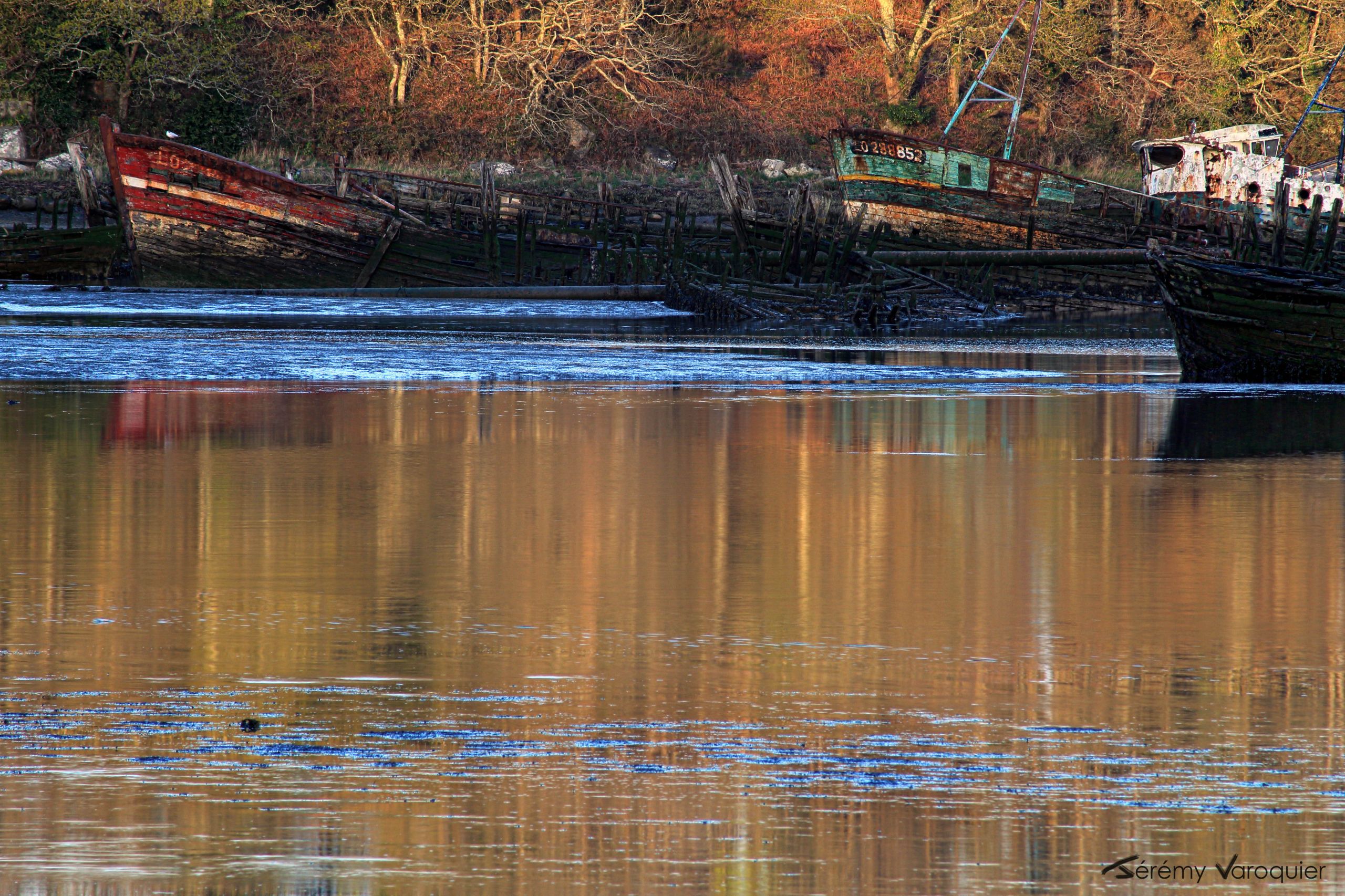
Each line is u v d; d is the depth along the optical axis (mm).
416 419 77062
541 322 150375
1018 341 137625
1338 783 25828
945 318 172375
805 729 28516
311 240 169875
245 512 51250
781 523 50562
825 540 47688
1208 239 187125
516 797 24875
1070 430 76312
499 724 28641
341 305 163000
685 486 57938
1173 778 26000
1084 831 23719
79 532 47469
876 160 188625
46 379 91812
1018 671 32750
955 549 46469
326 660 32969
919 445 70125
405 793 25031
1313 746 27703
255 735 27812
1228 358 102688
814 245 175750
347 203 170125
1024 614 38031
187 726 28219
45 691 30375
